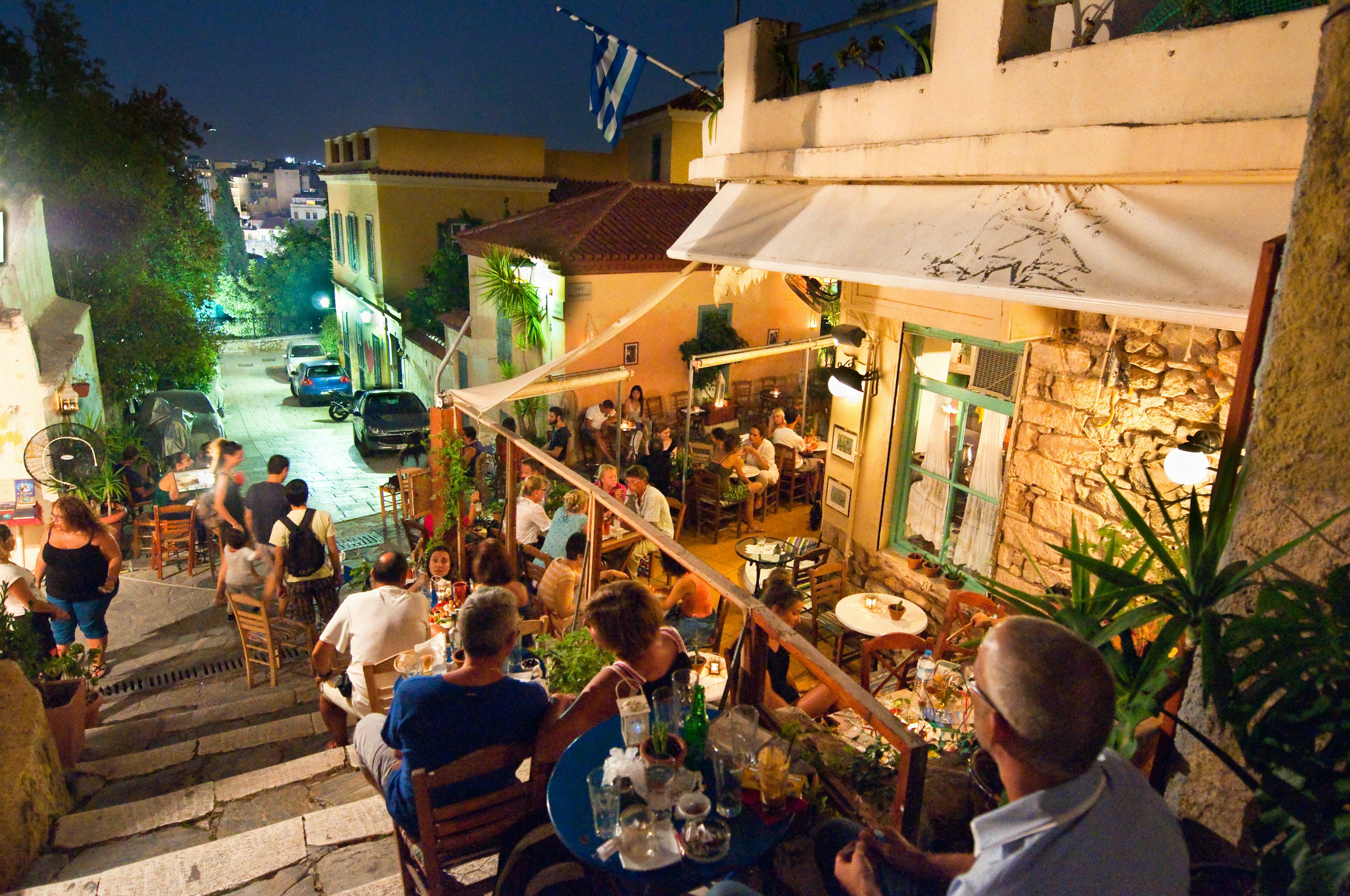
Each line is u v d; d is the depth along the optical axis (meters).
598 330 13.16
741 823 2.38
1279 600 1.87
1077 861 1.31
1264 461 2.12
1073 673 1.30
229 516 9.04
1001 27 4.07
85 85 16.16
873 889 1.80
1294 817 1.83
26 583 6.36
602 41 6.55
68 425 9.69
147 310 17.00
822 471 11.46
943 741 4.02
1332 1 1.89
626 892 2.43
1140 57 3.52
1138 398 5.21
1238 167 3.21
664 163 24.88
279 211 100.06
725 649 6.93
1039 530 5.94
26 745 4.39
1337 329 1.94
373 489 16.31
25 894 3.63
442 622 5.61
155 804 4.59
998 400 6.45
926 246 4.23
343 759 5.03
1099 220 3.71
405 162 22.58
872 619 6.35
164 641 8.44
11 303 10.46
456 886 2.94
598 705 2.91
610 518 8.01
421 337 21.31
